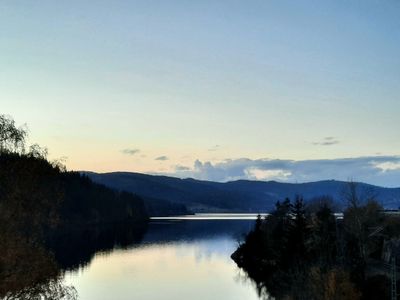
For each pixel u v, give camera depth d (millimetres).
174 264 136500
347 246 88500
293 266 93500
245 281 110812
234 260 144625
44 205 37094
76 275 115812
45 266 35938
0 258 32875
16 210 34719
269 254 125125
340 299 67375
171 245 187125
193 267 131625
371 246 99688
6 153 36250
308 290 73750
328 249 88062
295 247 104062
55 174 38406
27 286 34438
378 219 113688
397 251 90438
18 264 34312
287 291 85938
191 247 180500
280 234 120875
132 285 104188
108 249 170250
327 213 108188
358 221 100688
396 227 109688
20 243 34656
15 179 35469
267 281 106875
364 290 70812
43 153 38625
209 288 102375
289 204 142875
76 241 191500
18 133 37156
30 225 36500
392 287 66250
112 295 93375
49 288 36656
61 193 38469
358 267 77062
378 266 88812
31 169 36031
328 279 69812
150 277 114750
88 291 96562
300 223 108188
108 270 124125
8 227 33906
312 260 89312
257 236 139375
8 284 32969
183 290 99688
